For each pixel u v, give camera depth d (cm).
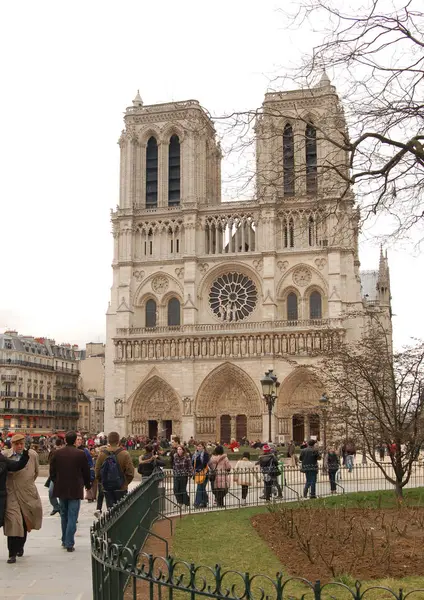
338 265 11800
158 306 12744
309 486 4331
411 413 4109
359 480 5241
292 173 3102
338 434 4869
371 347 4522
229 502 4394
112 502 2645
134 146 13250
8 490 2252
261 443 11000
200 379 12150
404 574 2056
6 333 16912
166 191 13062
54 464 2512
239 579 2056
